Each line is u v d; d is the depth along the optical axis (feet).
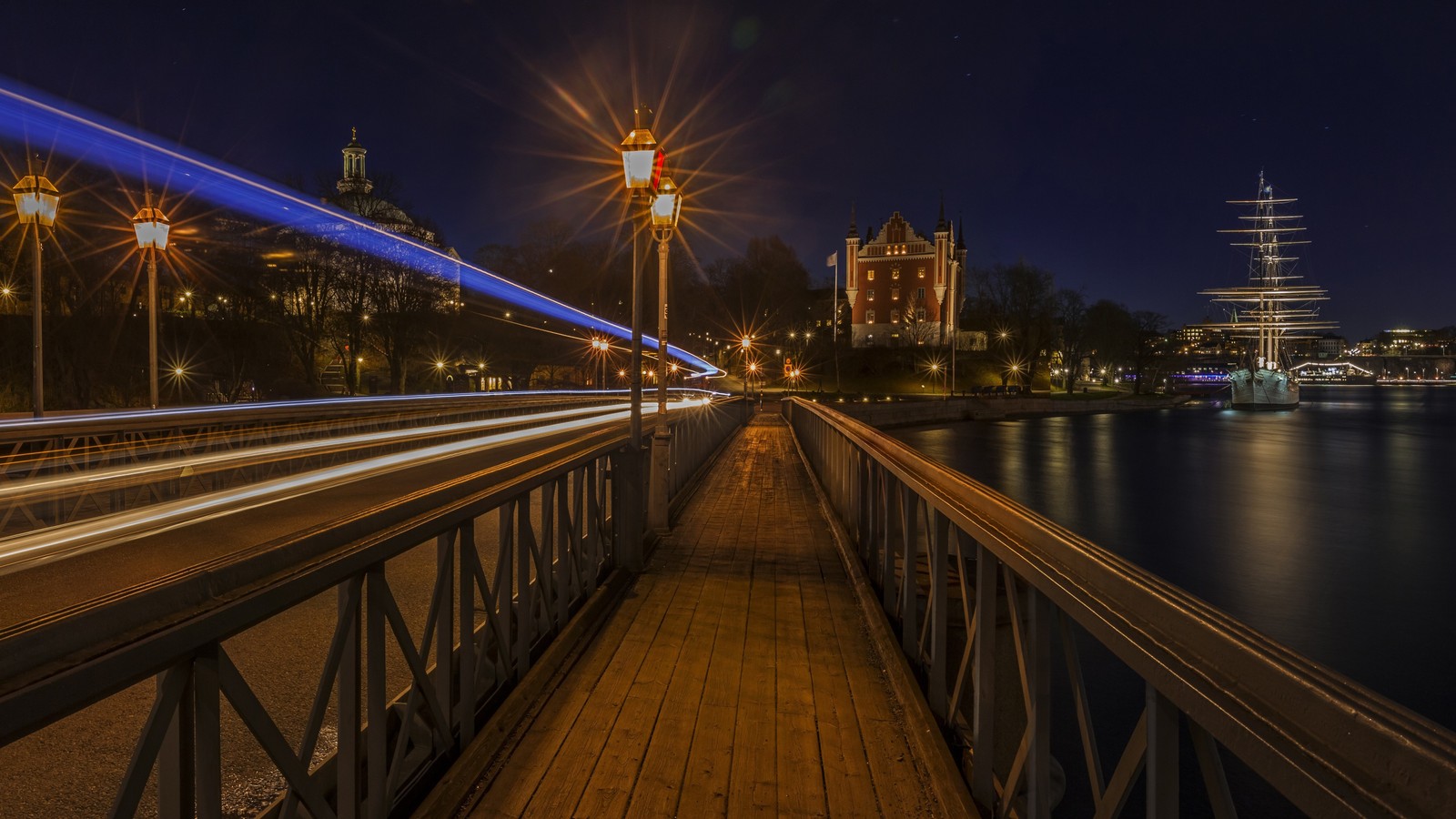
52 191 49.57
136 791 5.40
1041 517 8.24
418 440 73.46
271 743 6.71
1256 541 104.94
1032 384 368.68
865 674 15.26
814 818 10.08
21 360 113.50
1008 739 19.43
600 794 10.59
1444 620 71.51
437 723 10.64
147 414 50.88
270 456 53.16
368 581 8.74
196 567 6.18
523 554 14.33
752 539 28.91
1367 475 169.68
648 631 17.94
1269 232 476.54
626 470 23.56
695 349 342.64
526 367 230.89
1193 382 549.13
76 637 4.85
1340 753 3.59
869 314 390.21
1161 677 5.12
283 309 147.02
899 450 17.16
